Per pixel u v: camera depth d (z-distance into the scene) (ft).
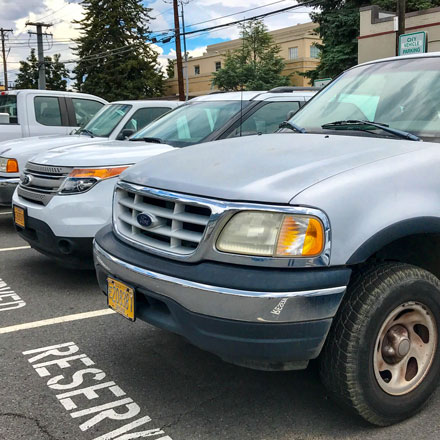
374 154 9.23
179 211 8.85
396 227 8.39
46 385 10.59
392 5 73.92
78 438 8.84
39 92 31.48
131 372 11.14
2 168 22.75
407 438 8.79
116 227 10.31
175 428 9.11
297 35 155.94
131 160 16.02
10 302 15.42
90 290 16.49
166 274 8.55
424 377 9.24
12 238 23.49
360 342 8.26
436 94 10.90
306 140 10.52
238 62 145.28
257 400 10.00
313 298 7.80
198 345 8.40
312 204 7.96
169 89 175.22
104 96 148.87
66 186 15.42
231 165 9.25
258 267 7.95
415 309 8.94
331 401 9.86
